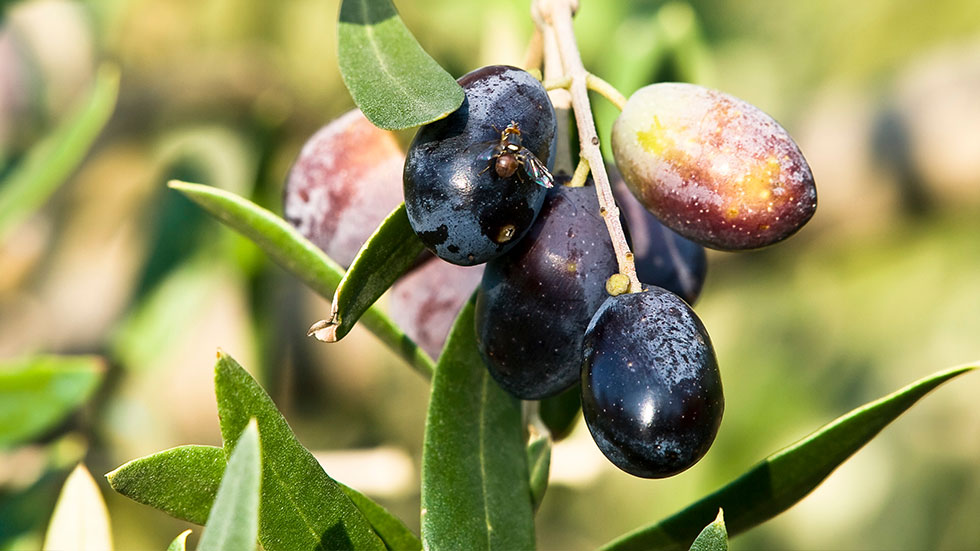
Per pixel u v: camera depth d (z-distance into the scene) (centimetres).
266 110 50
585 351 31
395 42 32
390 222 31
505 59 40
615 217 31
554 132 32
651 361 31
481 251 31
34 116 50
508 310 32
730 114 32
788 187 32
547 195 32
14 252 52
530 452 34
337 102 52
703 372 31
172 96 52
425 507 32
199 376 51
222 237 48
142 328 46
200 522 31
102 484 47
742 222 32
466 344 33
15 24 51
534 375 32
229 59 52
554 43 33
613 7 53
